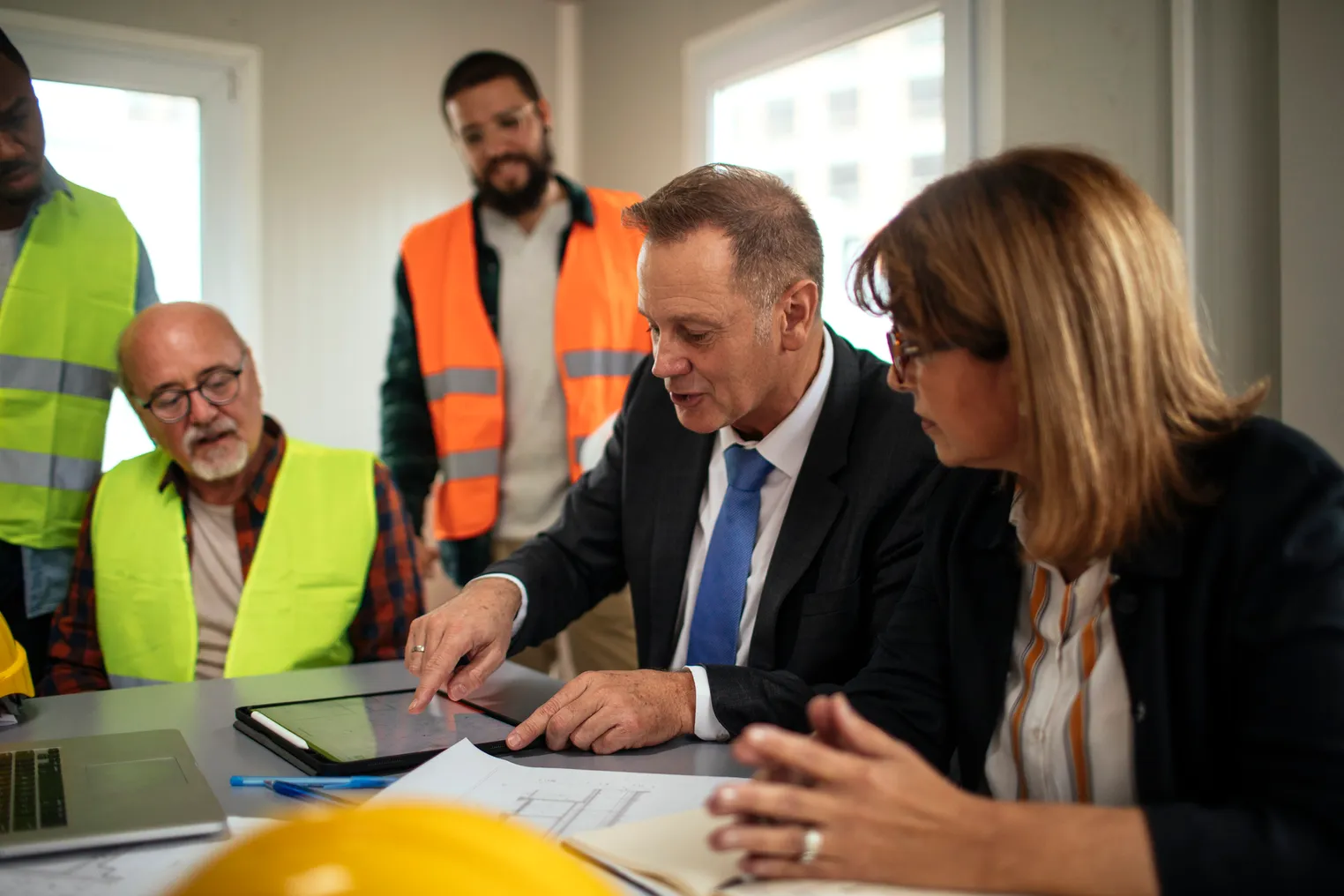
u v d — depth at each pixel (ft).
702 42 10.82
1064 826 2.35
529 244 9.51
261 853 1.70
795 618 4.46
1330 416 5.94
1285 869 2.25
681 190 4.23
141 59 10.12
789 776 2.67
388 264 11.53
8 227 7.73
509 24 12.24
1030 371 2.60
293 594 6.40
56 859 2.81
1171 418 2.69
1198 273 6.51
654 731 3.82
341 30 11.17
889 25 8.73
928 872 2.38
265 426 6.67
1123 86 6.92
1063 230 2.58
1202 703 2.68
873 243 2.94
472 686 4.41
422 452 9.38
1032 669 3.11
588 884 1.78
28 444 7.66
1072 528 2.62
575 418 9.26
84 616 6.54
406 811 1.79
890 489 4.34
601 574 5.37
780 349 4.37
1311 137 5.97
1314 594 2.45
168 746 3.79
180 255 10.50
